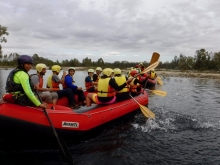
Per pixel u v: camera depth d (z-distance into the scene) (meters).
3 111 3.75
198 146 4.52
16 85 3.75
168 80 23.05
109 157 3.96
